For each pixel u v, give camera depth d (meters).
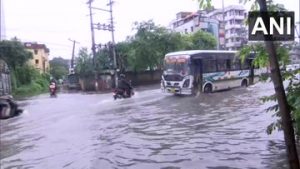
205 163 7.41
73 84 50.88
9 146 10.95
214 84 24.61
